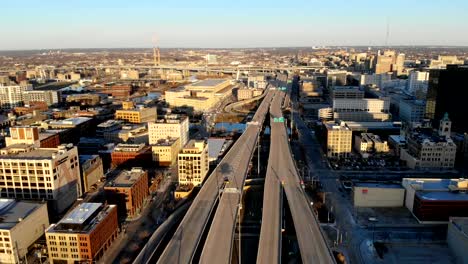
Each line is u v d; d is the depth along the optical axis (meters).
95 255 199.25
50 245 197.25
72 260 197.38
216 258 181.25
